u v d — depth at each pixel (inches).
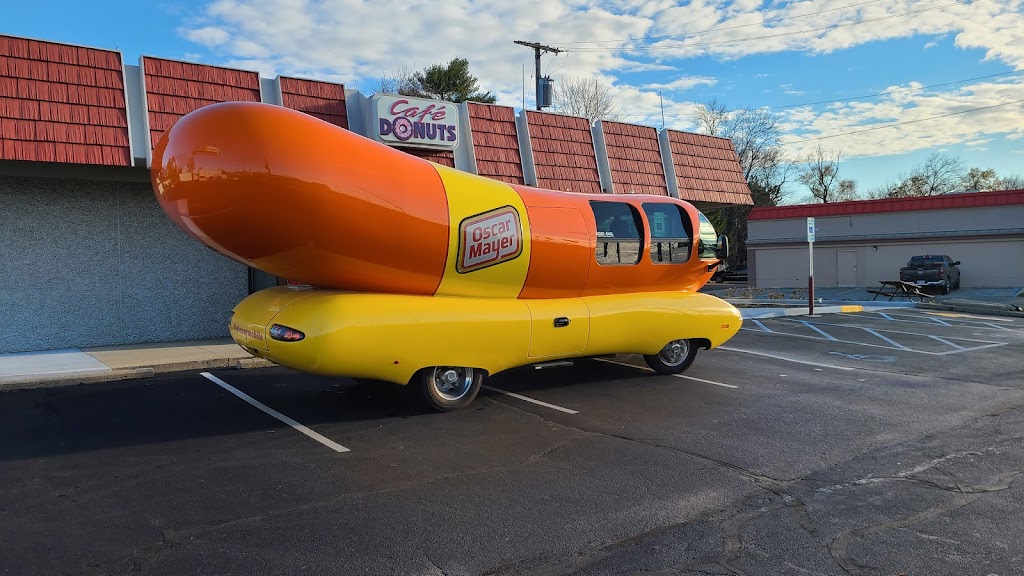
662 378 357.1
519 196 301.6
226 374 359.6
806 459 218.2
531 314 295.0
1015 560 144.6
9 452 221.6
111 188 451.5
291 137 227.5
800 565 142.6
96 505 175.6
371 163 248.4
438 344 264.1
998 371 382.9
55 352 415.2
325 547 150.9
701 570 140.6
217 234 235.6
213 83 425.7
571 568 141.9
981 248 1078.4
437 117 494.6
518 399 305.3
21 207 422.6
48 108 365.7
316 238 236.8
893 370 384.8
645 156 646.5
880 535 158.2
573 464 212.4
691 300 358.9
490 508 175.0
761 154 2255.2
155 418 267.0
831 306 773.9
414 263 263.0
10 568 139.6
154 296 468.1
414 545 152.5
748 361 414.3
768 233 1304.1
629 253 334.6
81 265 442.0
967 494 185.8
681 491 188.2
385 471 204.5
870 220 1182.9
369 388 323.0
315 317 238.7
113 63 389.4
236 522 165.0
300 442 235.0
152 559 144.5
